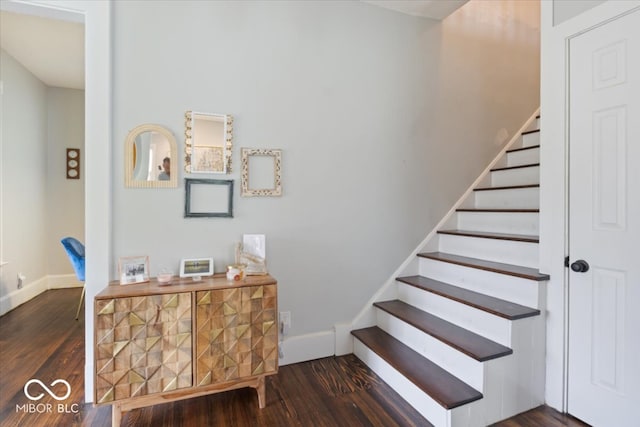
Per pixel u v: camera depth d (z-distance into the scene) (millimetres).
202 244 2145
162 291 1703
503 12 3252
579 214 1777
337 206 2537
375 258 2678
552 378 1885
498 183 3111
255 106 2275
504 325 1833
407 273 2775
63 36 3170
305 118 2426
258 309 1877
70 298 3998
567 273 1829
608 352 1653
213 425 1728
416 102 2830
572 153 1810
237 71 2225
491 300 2086
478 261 2445
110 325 1609
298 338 2410
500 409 1766
